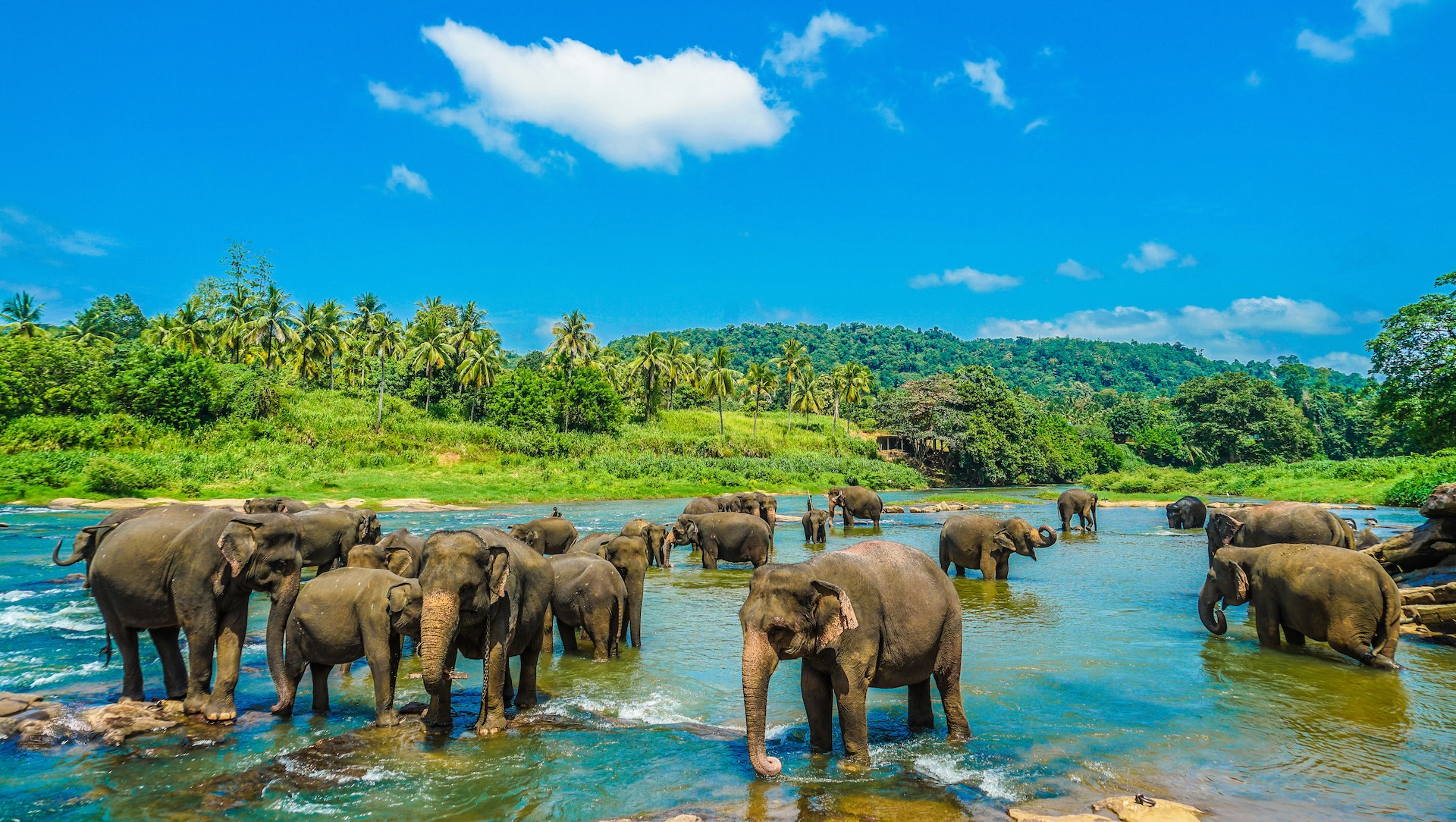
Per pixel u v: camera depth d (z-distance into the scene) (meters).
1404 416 39.38
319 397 74.62
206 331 80.94
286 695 7.88
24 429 49.84
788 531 31.84
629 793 6.07
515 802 5.94
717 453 83.88
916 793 5.97
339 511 16.39
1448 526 13.15
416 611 7.48
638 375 98.75
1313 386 137.88
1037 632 12.12
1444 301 38.06
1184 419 115.88
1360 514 32.62
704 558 20.06
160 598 7.75
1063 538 28.14
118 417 54.44
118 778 6.33
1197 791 6.09
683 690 9.19
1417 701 8.49
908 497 59.50
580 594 10.50
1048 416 111.38
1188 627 12.51
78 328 80.38
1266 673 9.66
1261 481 54.50
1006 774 6.39
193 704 7.78
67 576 17.06
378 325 82.56
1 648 10.74
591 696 8.93
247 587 7.71
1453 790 6.11
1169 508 32.06
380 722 7.66
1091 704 8.45
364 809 5.80
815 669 6.65
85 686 9.02
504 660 7.59
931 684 9.38
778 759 6.50
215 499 42.00
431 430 68.69
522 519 37.59
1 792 6.04
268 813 5.73
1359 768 6.58
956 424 88.25
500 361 96.62
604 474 62.72
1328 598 10.05
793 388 106.50
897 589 6.62
